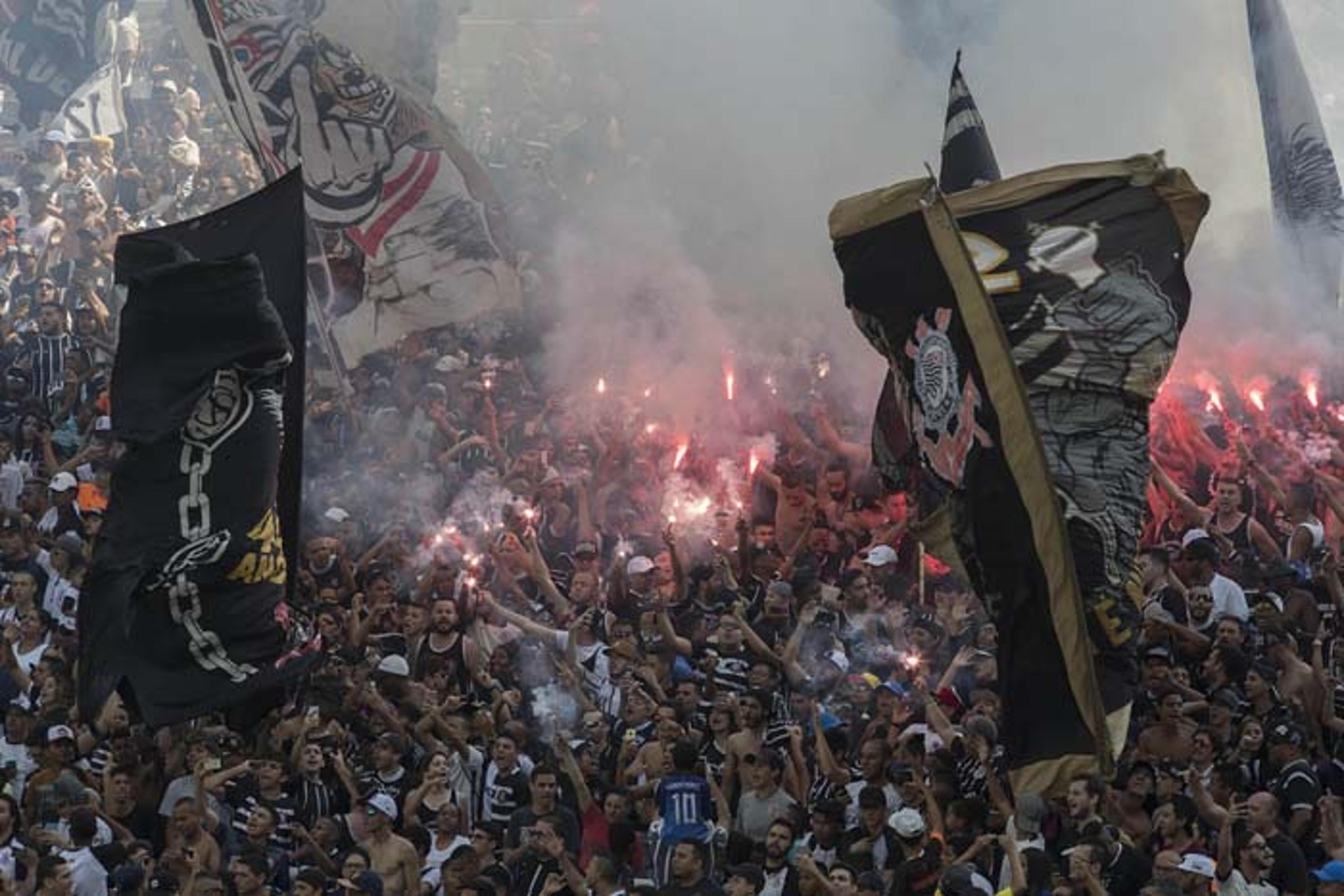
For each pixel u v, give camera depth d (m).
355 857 36.78
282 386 33.94
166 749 40.44
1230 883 33.22
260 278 33.41
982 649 41.44
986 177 39.25
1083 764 32.19
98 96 88.19
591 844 38.38
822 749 38.72
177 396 33.28
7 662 44.66
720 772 39.66
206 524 33.50
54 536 52.72
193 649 33.56
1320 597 43.97
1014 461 32.59
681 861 34.88
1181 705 37.62
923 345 33.41
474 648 43.50
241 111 58.31
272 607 33.91
